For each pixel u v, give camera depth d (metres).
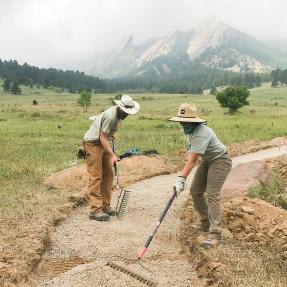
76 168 12.34
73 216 9.34
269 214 8.33
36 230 8.04
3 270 6.46
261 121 40.41
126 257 7.33
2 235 7.79
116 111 8.92
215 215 7.45
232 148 20.59
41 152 18.55
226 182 10.52
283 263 6.79
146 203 10.43
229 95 74.00
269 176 10.98
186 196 11.18
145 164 14.74
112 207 9.98
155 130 31.45
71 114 58.03
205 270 6.75
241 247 7.34
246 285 6.00
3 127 33.12
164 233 8.43
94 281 6.42
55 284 6.42
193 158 7.14
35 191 11.02
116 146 20.48
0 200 10.04
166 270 6.91
